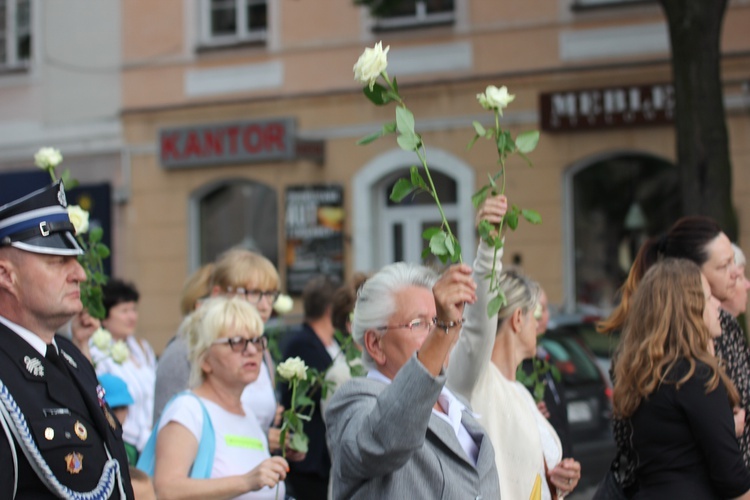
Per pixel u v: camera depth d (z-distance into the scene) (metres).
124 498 2.96
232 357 4.27
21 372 2.79
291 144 15.30
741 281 4.75
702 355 3.85
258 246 16.12
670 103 13.62
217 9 16.47
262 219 16.11
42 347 2.88
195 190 16.28
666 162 14.00
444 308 2.86
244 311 4.33
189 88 16.45
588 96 14.01
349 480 3.04
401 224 15.43
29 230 2.88
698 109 9.89
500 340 4.12
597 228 14.34
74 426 2.82
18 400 2.74
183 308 5.84
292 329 8.86
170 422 4.16
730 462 3.76
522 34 14.57
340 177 15.52
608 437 8.22
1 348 2.79
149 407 5.94
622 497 4.09
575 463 3.90
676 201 13.94
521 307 4.09
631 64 13.98
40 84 17.41
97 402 2.98
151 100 16.66
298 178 15.71
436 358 2.86
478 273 3.58
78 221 4.38
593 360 8.55
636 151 13.99
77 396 2.91
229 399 4.33
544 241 14.40
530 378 5.08
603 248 14.31
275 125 15.43
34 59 17.45
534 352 4.25
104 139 16.89
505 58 14.66
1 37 17.78
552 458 4.00
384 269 3.34
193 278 5.87
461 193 14.83
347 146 15.50
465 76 14.85
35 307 2.86
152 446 4.29
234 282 5.21
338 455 3.05
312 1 15.77
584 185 14.39
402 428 2.82
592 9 14.18
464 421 3.40
